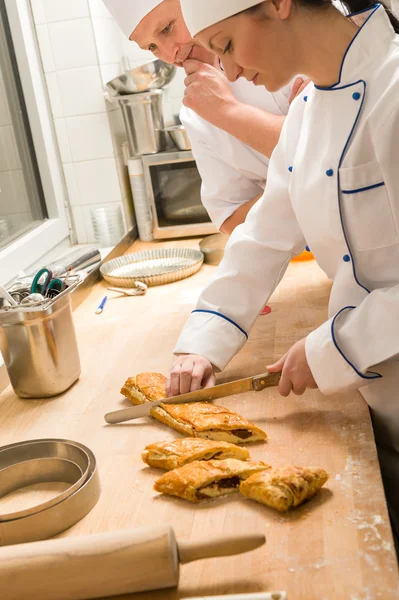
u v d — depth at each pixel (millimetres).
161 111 2578
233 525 887
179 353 1365
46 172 2426
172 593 780
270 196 1342
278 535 852
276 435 1105
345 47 1061
